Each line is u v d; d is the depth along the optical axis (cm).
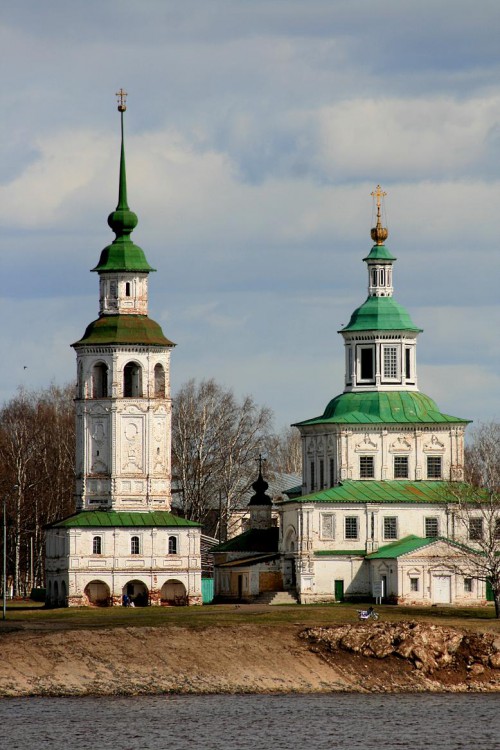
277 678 17950
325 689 17850
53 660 17825
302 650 18388
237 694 17550
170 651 18188
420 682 18062
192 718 16350
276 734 15788
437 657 18350
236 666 18062
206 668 17988
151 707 16788
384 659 18325
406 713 16750
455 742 15612
